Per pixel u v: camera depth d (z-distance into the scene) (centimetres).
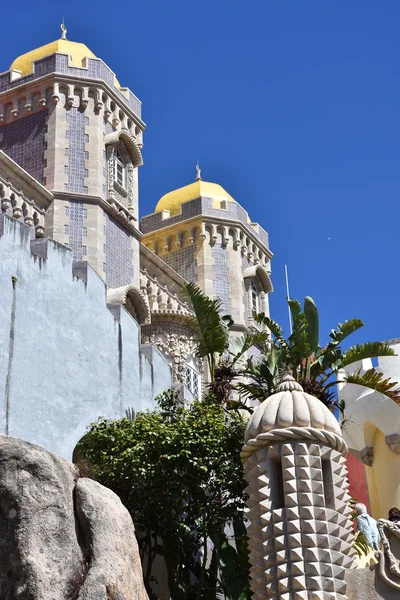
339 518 1568
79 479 1303
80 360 2072
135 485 1905
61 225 2991
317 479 1584
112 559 1233
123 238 3184
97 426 2020
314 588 1498
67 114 3191
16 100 3262
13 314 1889
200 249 3878
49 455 1280
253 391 2336
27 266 1970
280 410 1650
